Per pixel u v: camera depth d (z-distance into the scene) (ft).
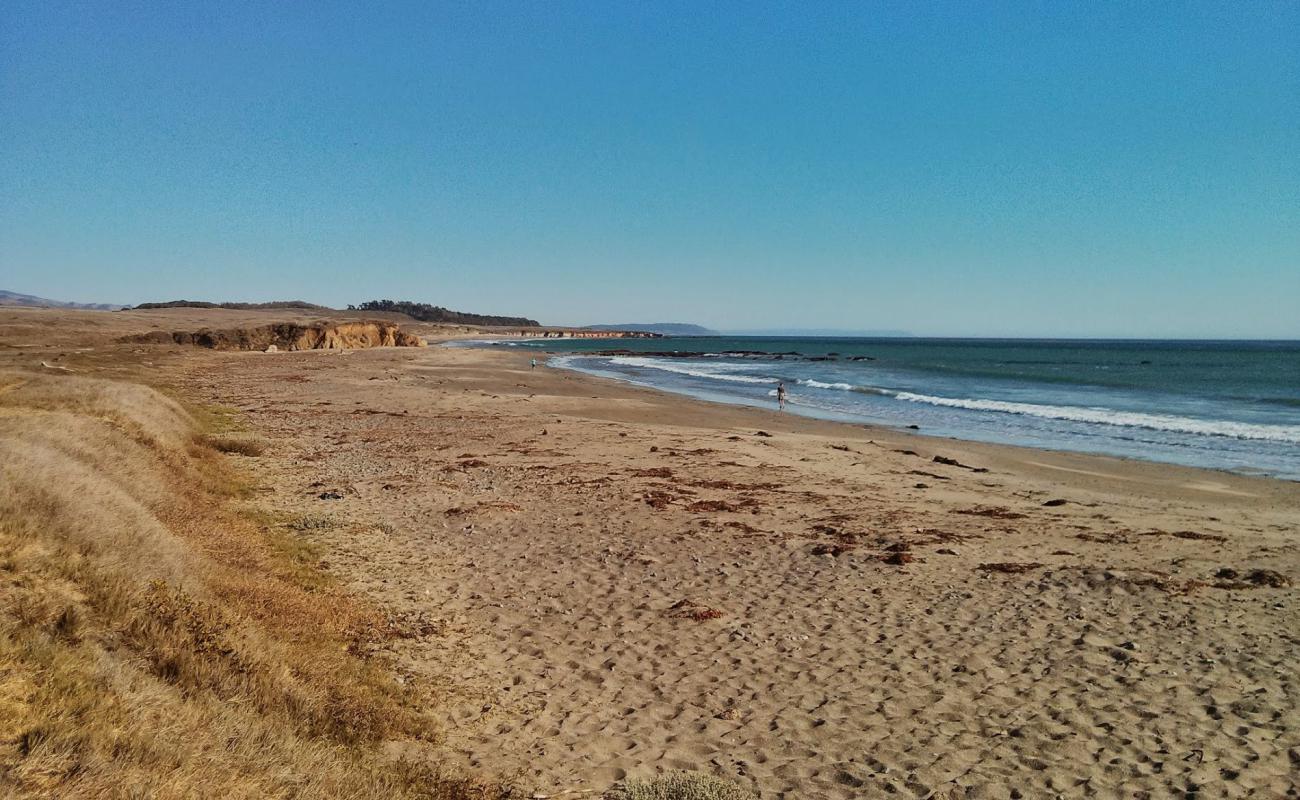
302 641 25.38
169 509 36.11
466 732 22.03
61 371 117.91
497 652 28.17
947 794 19.62
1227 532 47.60
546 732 22.39
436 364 225.76
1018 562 40.19
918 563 39.65
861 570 38.55
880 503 54.65
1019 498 57.98
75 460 32.81
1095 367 258.78
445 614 31.55
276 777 16.21
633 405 123.95
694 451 76.28
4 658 16.24
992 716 23.84
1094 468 73.67
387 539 42.16
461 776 19.27
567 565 38.81
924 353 414.21
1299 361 302.04
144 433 51.65
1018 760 21.30
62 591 20.40
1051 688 25.71
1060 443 91.04
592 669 26.94
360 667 24.85
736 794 18.81
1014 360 318.24
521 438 83.30
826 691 25.53
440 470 63.21
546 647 28.78
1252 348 523.29
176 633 20.81
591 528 45.98
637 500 53.62
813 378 206.18
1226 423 107.45
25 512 23.03
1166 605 33.47
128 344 238.89
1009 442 92.22
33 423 39.68
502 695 24.66
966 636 30.22
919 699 24.97
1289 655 28.09
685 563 39.45
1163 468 73.56
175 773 14.70
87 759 13.92
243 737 17.20
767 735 22.59
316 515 45.19
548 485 58.39
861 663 27.73
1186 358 333.83
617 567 38.68
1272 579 36.60
